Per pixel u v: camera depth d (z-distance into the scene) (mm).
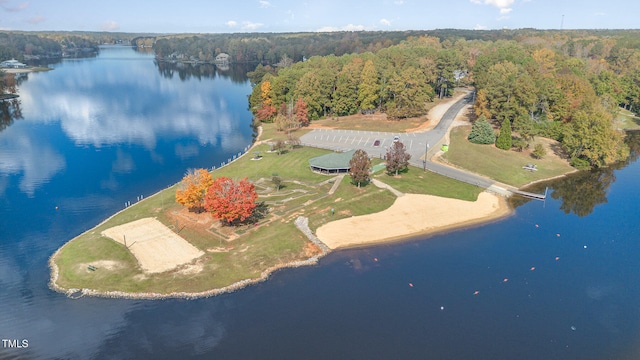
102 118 173125
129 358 48594
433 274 65375
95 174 108750
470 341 51219
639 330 53406
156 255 68375
